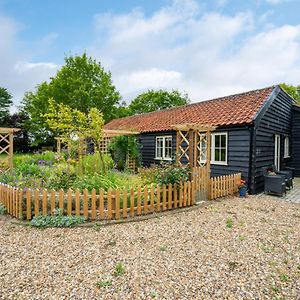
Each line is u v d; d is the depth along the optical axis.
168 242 4.88
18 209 6.11
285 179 10.05
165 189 7.08
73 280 3.48
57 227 5.69
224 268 3.85
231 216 6.69
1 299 3.04
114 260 4.09
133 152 16.02
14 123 36.84
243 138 10.13
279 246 4.73
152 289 3.27
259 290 3.28
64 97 30.30
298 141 14.86
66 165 10.59
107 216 6.22
